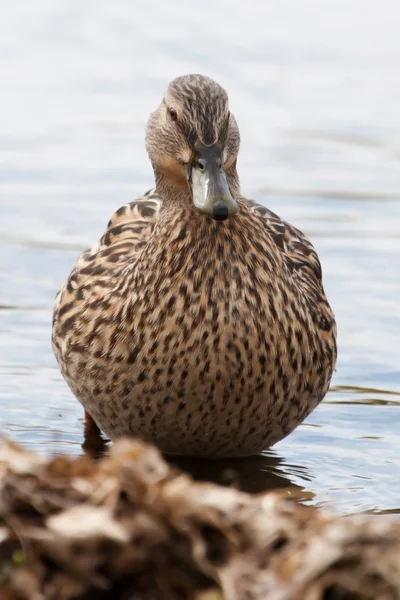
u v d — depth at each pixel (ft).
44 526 23.57
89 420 38.42
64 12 90.22
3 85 76.54
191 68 80.33
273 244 34.09
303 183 61.98
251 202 40.93
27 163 63.87
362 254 52.90
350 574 23.08
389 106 75.05
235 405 33.50
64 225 56.03
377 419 39.78
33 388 41.34
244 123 71.56
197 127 33.06
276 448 37.50
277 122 71.97
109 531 23.12
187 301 32.81
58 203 58.70
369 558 23.13
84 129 69.56
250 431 34.55
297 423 35.68
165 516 23.61
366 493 34.32
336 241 54.29
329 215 57.62
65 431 38.27
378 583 23.12
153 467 24.71
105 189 60.64
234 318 32.73
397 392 41.83
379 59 84.02
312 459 36.76
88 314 35.06
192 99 33.22
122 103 74.02
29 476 24.32
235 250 33.01
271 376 33.45
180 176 33.86
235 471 35.65
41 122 70.59
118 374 34.01
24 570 23.16
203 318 32.71
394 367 43.57
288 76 80.07
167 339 32.96
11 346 44.42
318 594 22.85
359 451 37.37
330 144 68.18
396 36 88.74
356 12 93.66
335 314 47.50
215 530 23.70
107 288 35.29
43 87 76.54
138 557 23.35
